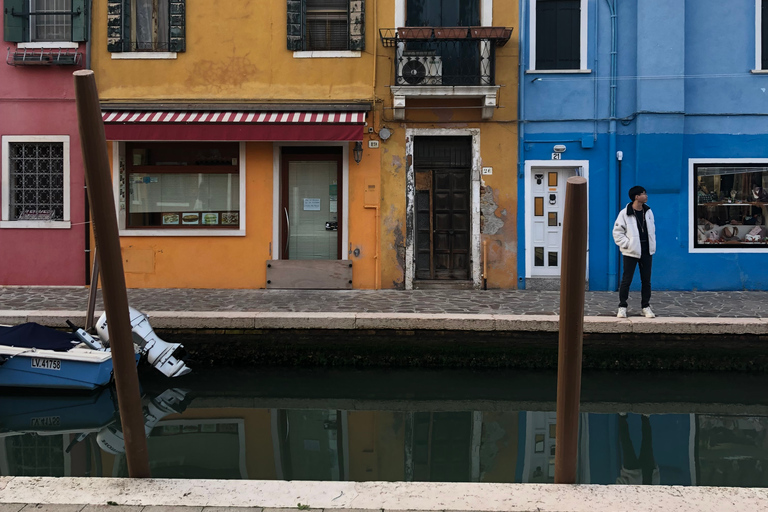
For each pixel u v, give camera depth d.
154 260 11.20
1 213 11.23
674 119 10.67
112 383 7.56
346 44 11.30
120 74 11.10
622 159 10.99
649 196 10.97
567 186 2.61
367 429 6.52
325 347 8.16
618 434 6.32
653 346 7.93
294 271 11.09
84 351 7.15
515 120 11.02
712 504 2.58
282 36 11.08
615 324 7.92
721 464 5.54
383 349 8.16
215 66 11.09
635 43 10.91
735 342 7.87
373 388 7.97
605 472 5.35
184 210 11.47
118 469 5.19
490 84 10.75
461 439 6.23
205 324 8.14
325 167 11.46
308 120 10.56
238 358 8.20
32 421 6.54
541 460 5.67
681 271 11.01
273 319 8.12
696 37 10.93
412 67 10.88
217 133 10.56
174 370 7.63
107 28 11.05
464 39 10.62
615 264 10.95
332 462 5.58
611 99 10.94
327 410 7.16
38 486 2.79
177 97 11.11
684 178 10.98
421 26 11.06
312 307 9.09
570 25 11.08
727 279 10.98
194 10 11.09
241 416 6.89
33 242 11.23
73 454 5.58
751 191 11.00
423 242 11.51
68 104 11.18
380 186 11.12
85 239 11.20
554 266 11.31
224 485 2.80
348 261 11.08
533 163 11.07
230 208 11.44
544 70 10.98
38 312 8.32
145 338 7.58
